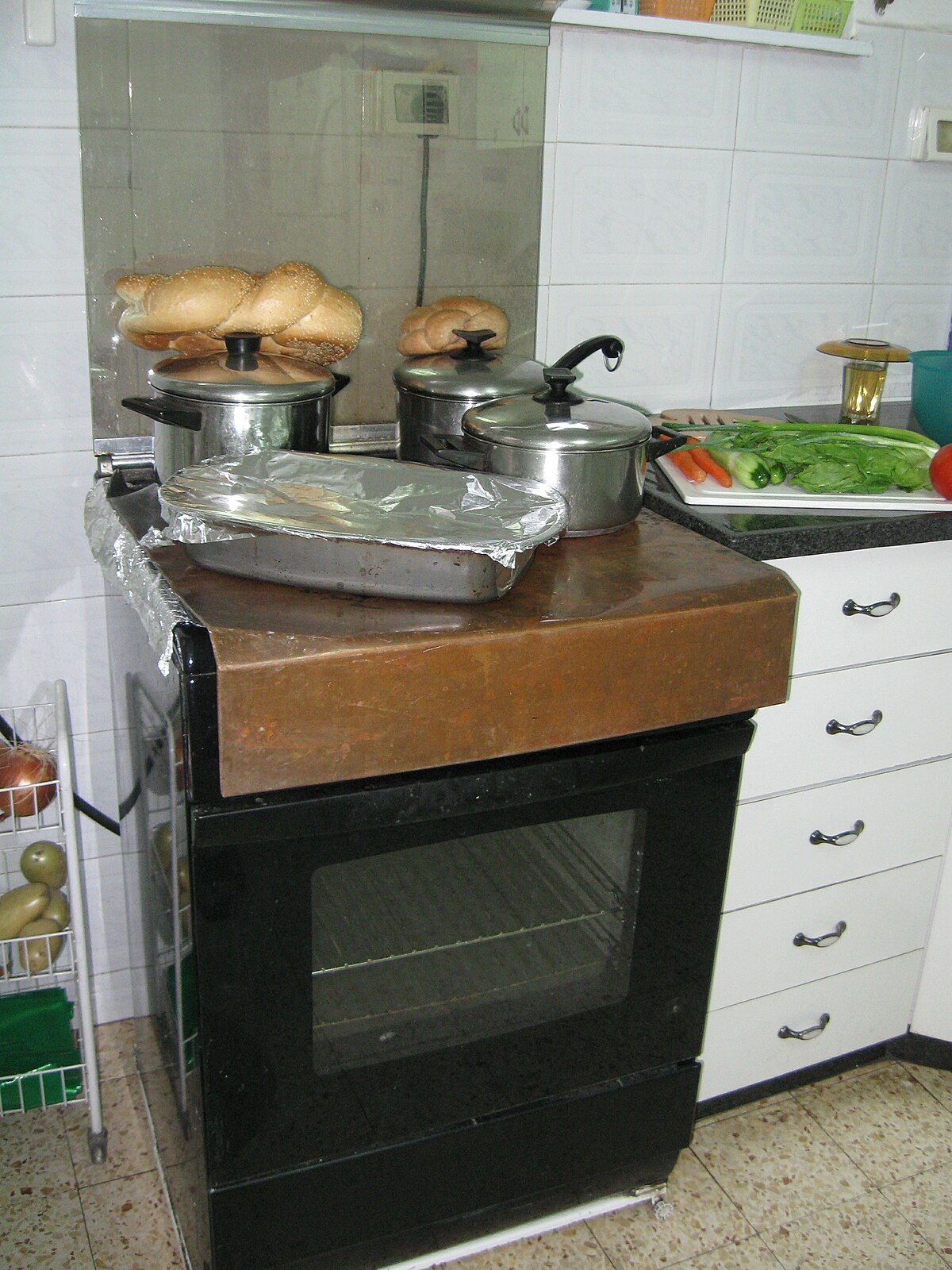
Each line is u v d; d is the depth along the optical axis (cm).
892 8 171
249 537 99
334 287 147
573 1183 131
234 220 140
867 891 152
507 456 117
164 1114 133
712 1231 140
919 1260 137
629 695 103
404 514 103
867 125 177
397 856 102
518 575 102
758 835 140
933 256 192
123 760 143
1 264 133
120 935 170
